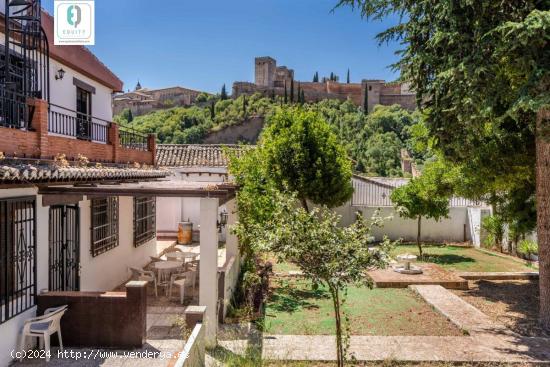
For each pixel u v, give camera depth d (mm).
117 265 11391
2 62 8117
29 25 8328
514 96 7582
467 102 7422
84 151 9352
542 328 8398
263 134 17719
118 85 13391
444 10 7723
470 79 7273
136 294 6883
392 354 6914
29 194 6855
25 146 6883
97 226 10055
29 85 8250
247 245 10727
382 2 9383
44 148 7461
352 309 9773
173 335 7574
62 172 6410
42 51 8922
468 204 21828
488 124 9906
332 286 5531
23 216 6816
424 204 15938
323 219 6004
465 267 14812
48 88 8477
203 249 7281
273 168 15906
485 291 11570
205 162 19531
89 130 10383
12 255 6516
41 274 7289
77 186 7609
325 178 16078
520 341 7566
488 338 7707
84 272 9320
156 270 11031
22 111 7363
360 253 5406
